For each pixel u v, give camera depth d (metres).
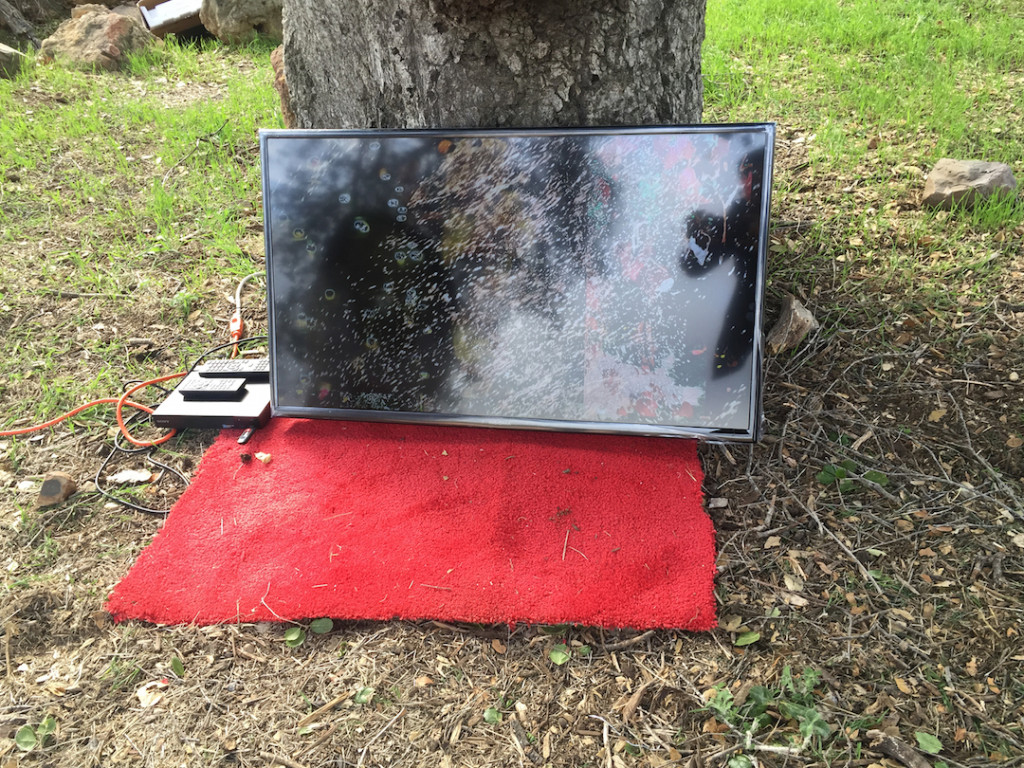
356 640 2.21
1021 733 1.85
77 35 6.74
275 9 7.38
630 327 2.67
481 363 2.80
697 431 2.66
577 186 2.63
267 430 2.97
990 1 5.99
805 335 3.11
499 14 2.71
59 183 4.69
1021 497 2.44
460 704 2.03
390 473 2.73
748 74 5.29
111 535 2.57
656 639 2.17
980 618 2.12
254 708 2.04
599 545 2.41
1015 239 3.45
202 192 4.56
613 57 2.84
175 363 3.36
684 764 1.85
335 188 2.80
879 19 5.88
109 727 2.00
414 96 2.98
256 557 2.43
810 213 3.77
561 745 1.92
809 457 2.69
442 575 2.34
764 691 1.98
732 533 2.46
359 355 2.88
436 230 2.76
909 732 1.87
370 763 1.90
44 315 3.60
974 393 2.82
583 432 2.76
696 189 2.56
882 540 2.37
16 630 2.25
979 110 4.48
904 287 3.29
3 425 3.04
